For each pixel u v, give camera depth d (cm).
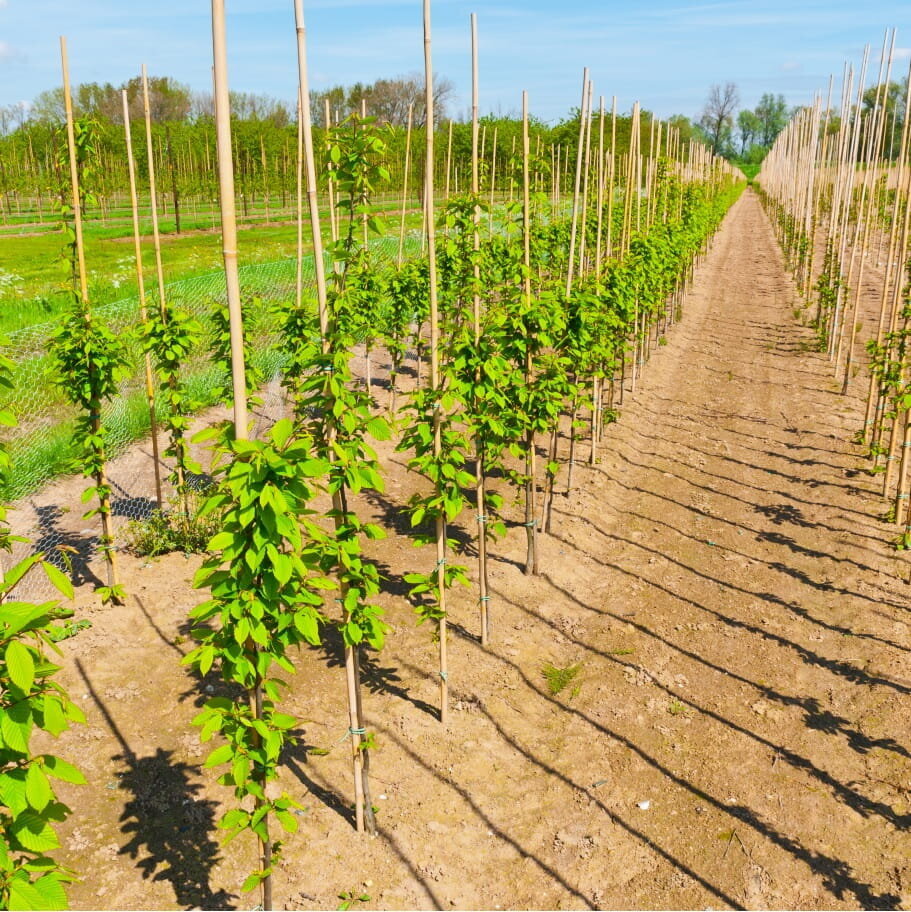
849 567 840
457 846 498
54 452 1074
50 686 276
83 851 478
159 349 840
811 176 2445
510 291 790
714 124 11531
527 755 579
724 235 4469
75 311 729
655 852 495
